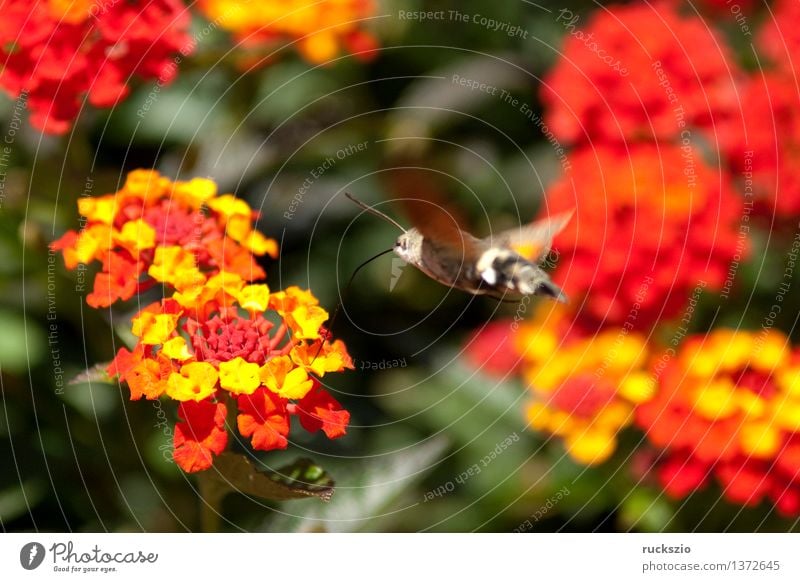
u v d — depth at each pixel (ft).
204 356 1.47
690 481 1.66
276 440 1.44
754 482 1.64
